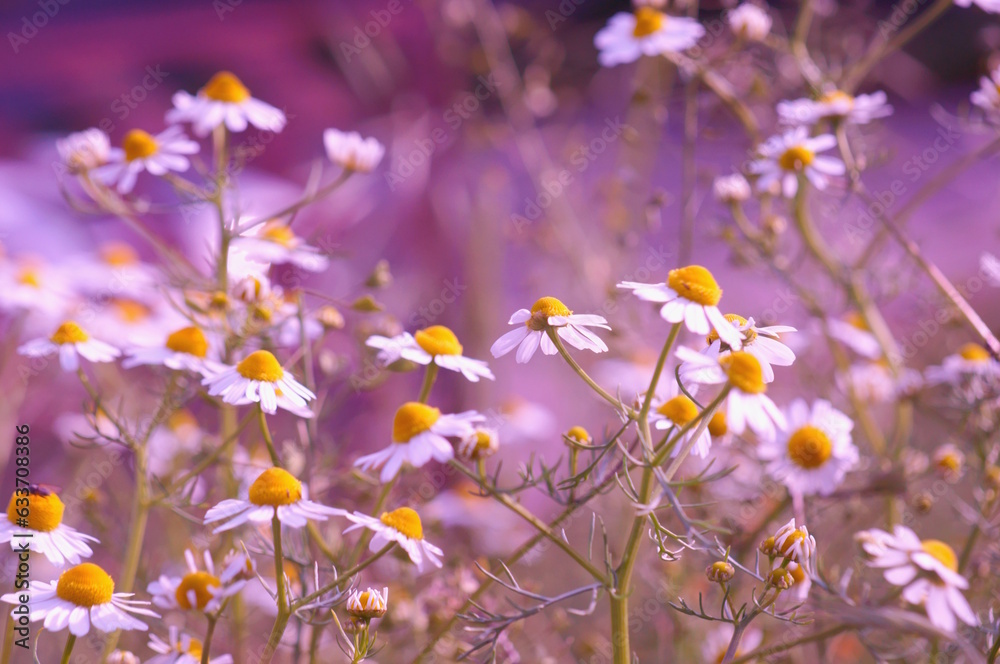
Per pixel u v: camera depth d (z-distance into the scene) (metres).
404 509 0.62
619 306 0.85
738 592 0.69
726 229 0.76
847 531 0.72
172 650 0.64
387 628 0.67
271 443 0.63
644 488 0.61
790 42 0.77
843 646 0.72
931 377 0.72
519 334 0.62
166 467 0.74
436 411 0.64
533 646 0.71
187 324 0.75
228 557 0.65
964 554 0.68
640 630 0.74
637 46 0.76
